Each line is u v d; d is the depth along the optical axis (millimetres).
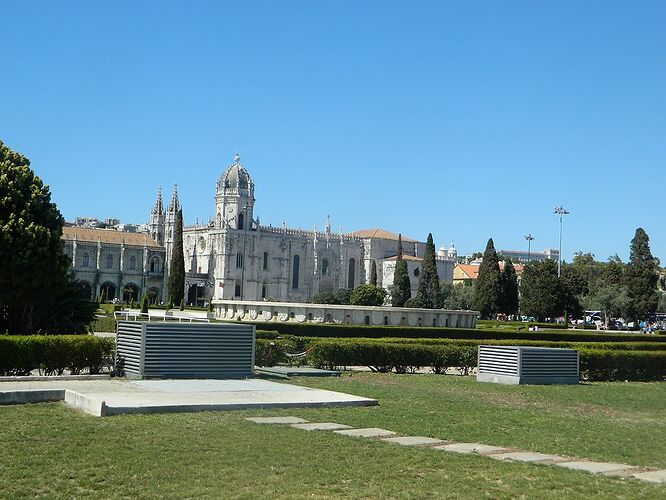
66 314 48406
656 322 184625
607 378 48938
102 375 32906
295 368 42875
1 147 46531
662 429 27750
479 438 23031
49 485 15852
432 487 16375
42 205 45812
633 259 159125
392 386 37156
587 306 171750
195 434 20844
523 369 41969
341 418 24875
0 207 43875
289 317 86250
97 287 191500
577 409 32750
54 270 44875
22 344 32562
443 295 193875
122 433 20609
